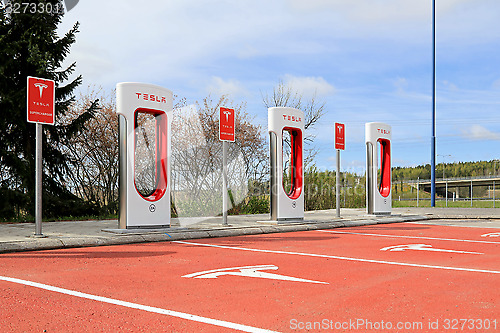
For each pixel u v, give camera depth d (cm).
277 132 1391
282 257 783
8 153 1459
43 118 958
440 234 1212
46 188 1580
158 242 1004
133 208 1080
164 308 446
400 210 2261
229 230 1162
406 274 631
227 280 583
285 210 1405
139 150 1666
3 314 419
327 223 1417
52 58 1542
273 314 426
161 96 1120
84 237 951
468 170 6681
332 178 2389
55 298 482
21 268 664
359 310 441
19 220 1488
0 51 1442
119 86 1068
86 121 1678
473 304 465
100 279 586
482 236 1162
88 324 391
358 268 678
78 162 1675
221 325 390
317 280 586
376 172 1756
